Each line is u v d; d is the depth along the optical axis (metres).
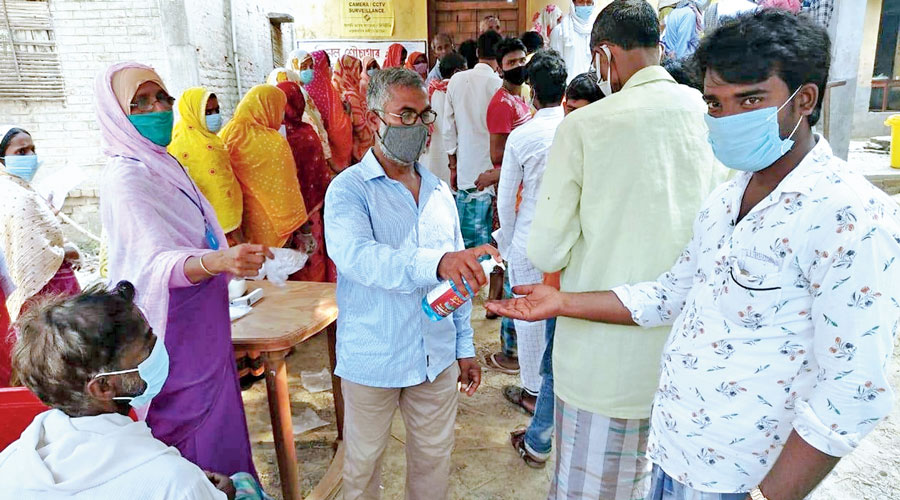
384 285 1.42
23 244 2.32
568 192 1.51
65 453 1.00
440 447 1.81
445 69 5.31
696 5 4.40
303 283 2.48
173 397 1.65
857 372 0.86
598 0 5.62
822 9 4.37
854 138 12.29
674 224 1.45
